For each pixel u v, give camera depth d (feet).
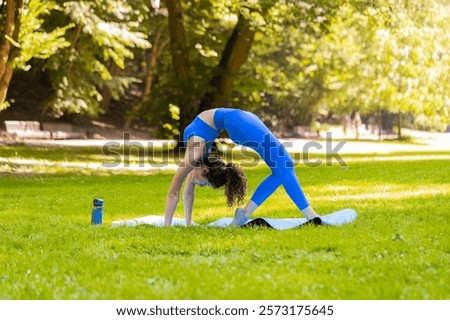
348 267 51.60
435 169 151.12
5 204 100.83
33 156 197.36
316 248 58.90
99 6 203.51
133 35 204.54
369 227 68.54
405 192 104.99
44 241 65.31
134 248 61.26
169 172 169.17
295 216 85.35
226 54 219.20
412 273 49.26
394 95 233.96
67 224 76.89
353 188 115.24
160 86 217.77
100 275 50.98
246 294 44.91
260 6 184.75
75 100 244.63
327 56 242.58
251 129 71.56
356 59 239.91
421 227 68.23
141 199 108.47
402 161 196.24
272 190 71.46
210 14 224.33
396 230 66.28
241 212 71.61
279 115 380.58
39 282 48.96
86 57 236.43
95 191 120.78
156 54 319.88
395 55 211.61
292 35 261.44
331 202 96.53
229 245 60.80
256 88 222.07
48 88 328.70
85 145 249.34
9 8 151.23
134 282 48.08
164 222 73.92
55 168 170.09
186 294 45.29
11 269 53.31
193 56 227.81
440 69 218.59
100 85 258.16
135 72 346.54
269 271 50.49
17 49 152.35
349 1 193.67
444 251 57.57
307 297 44.34
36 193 116.98
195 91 213.46
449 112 226.38
